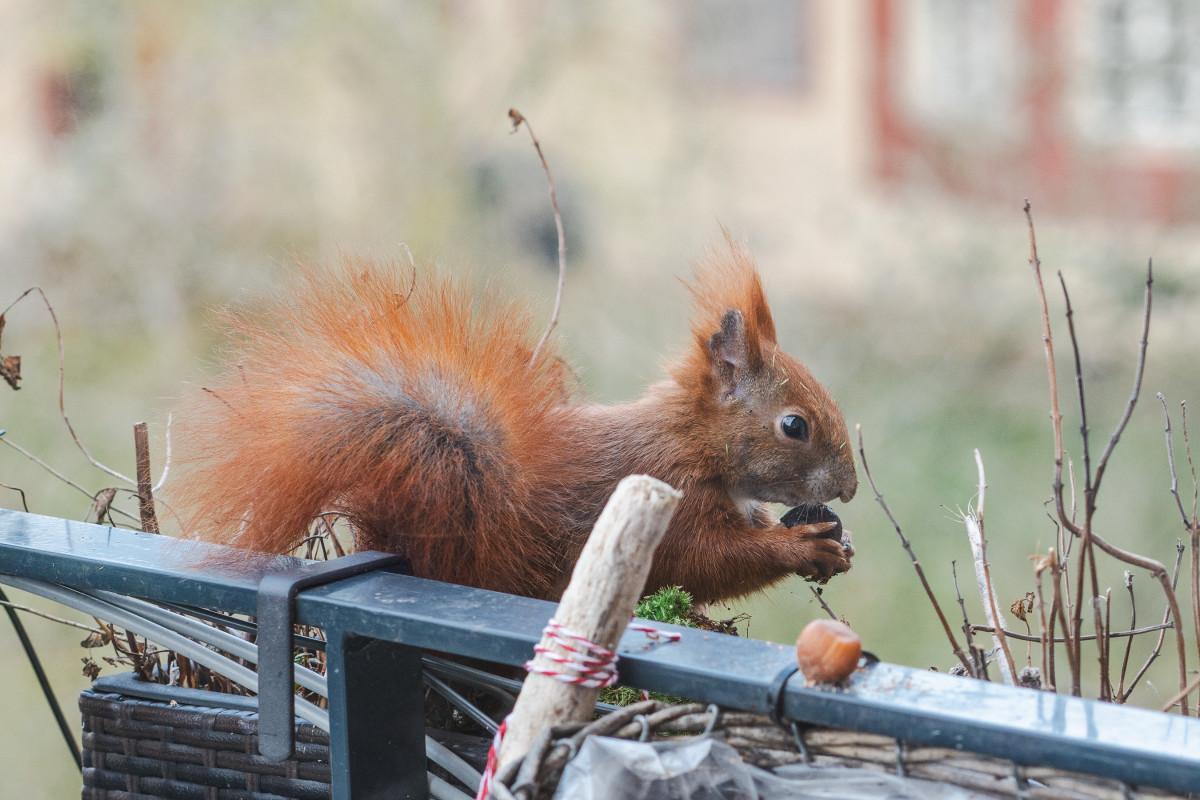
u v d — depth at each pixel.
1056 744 2.06
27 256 17.02
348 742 2.72
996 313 16.25
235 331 3.37
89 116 17.78
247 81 17.50
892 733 2.18
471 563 3.28
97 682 3.45
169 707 3.25
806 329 17.11
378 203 17.58
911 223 17.45
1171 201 17.25
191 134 17.41
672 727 2.40
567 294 17.14
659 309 16.72
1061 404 15.24
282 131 17.50
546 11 18.16
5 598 3.72
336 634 2.69
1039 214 17.75
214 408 3.23
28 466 13.76
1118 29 17.75
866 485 13.91
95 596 3.11
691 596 4.11
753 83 20.78
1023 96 17.84
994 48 19.02
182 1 17.33
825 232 18.27
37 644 11.55
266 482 3.06
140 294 16.77
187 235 16.98
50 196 17.33
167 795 3.27
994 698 2.21
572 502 3.78
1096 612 2.87
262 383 3.23
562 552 3.71
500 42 18.02
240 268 16.81
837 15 20.47
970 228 17.50
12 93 18.06
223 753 3.18
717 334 4.14
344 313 3.38
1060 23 17.89
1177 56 17.28
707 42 19.28
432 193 17.59
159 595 2.92
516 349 3.53
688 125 18.20
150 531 3.62
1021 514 12.90
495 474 3.26
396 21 17.59
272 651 2.75
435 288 3.48
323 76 17.58
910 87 20.06
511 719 2.41
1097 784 2.14
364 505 3.20
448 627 2.54
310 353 3.29
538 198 17.81
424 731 2.90
